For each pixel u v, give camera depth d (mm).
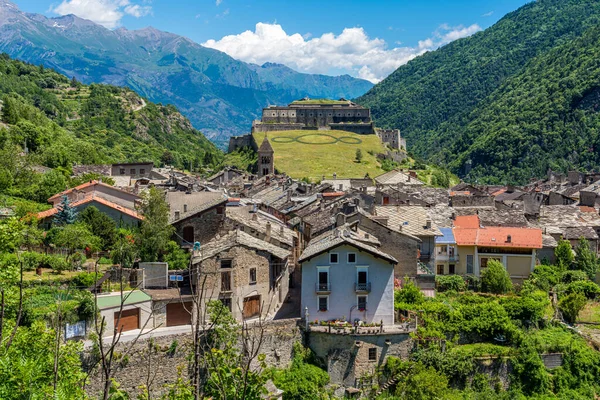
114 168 156250
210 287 61750
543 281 83688
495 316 68875
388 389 60875
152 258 71438
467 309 69750
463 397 62094
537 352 67812
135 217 83062
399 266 77438
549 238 92938
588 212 117625
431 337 64062
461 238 87188
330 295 64625
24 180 111750
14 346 32812
